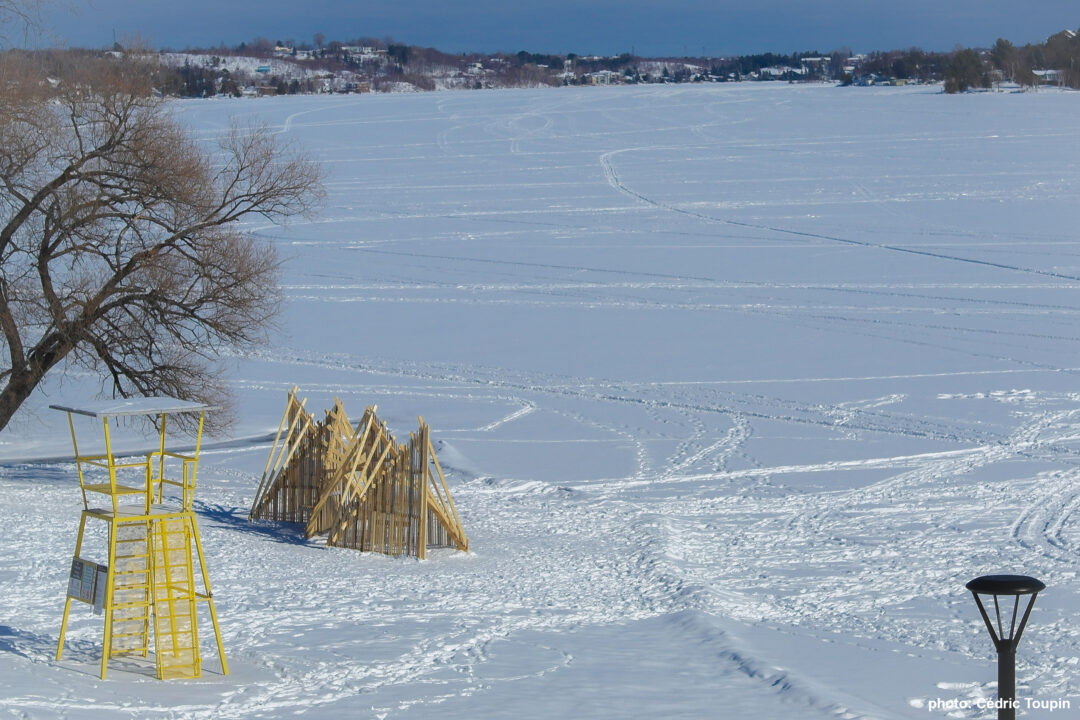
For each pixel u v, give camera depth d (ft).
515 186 408.46
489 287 255.50
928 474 127.95
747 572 91.40
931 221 326.65
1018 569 91.45
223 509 111.14
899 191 382.83
